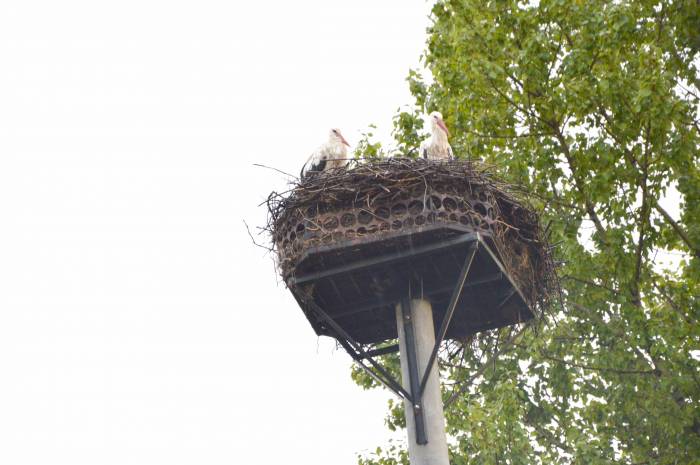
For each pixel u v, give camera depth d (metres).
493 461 19.72
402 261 12.93
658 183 17.75
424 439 12.62
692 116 18.08
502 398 20.06
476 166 13.75
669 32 18.64
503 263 13.17
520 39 19.17
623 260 18.12
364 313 14.34
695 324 17.45
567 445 20.80
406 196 12.37
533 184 19.20
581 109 17.83
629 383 18.34
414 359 13.13
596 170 18.16
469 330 15.02
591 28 17.91
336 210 12.53
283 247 13.02
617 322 19.22
